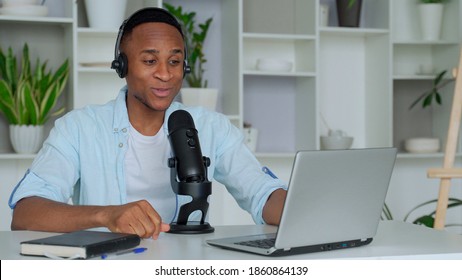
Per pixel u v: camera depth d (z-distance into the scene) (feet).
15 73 11.57
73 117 6.82
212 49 13.00
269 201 6.44
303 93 13.14
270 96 13.44
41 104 11.46
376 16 13.50
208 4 12.97
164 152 6.83
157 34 6.17
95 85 12.48
